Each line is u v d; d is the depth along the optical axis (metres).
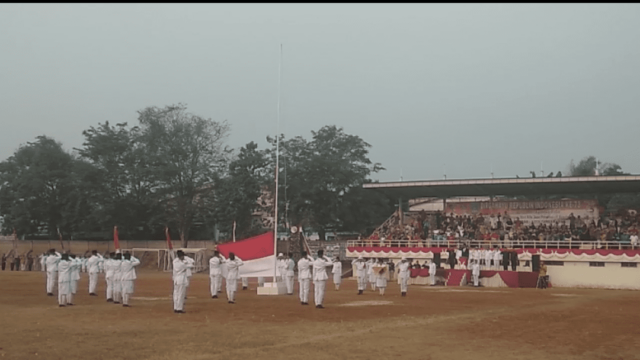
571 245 54.19
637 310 26.95
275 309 25.95
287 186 81.94
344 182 84.25
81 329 19.30
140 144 88.50
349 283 52.97
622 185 58.41
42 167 91.06
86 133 87.88
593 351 15.96
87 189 86.31
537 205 63.00
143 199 87.69
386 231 68.69
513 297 35.06
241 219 81.81
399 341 17.20
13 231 92.69
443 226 65.62
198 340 17.16
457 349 16.00
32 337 17.58
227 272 29.22
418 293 38.41
